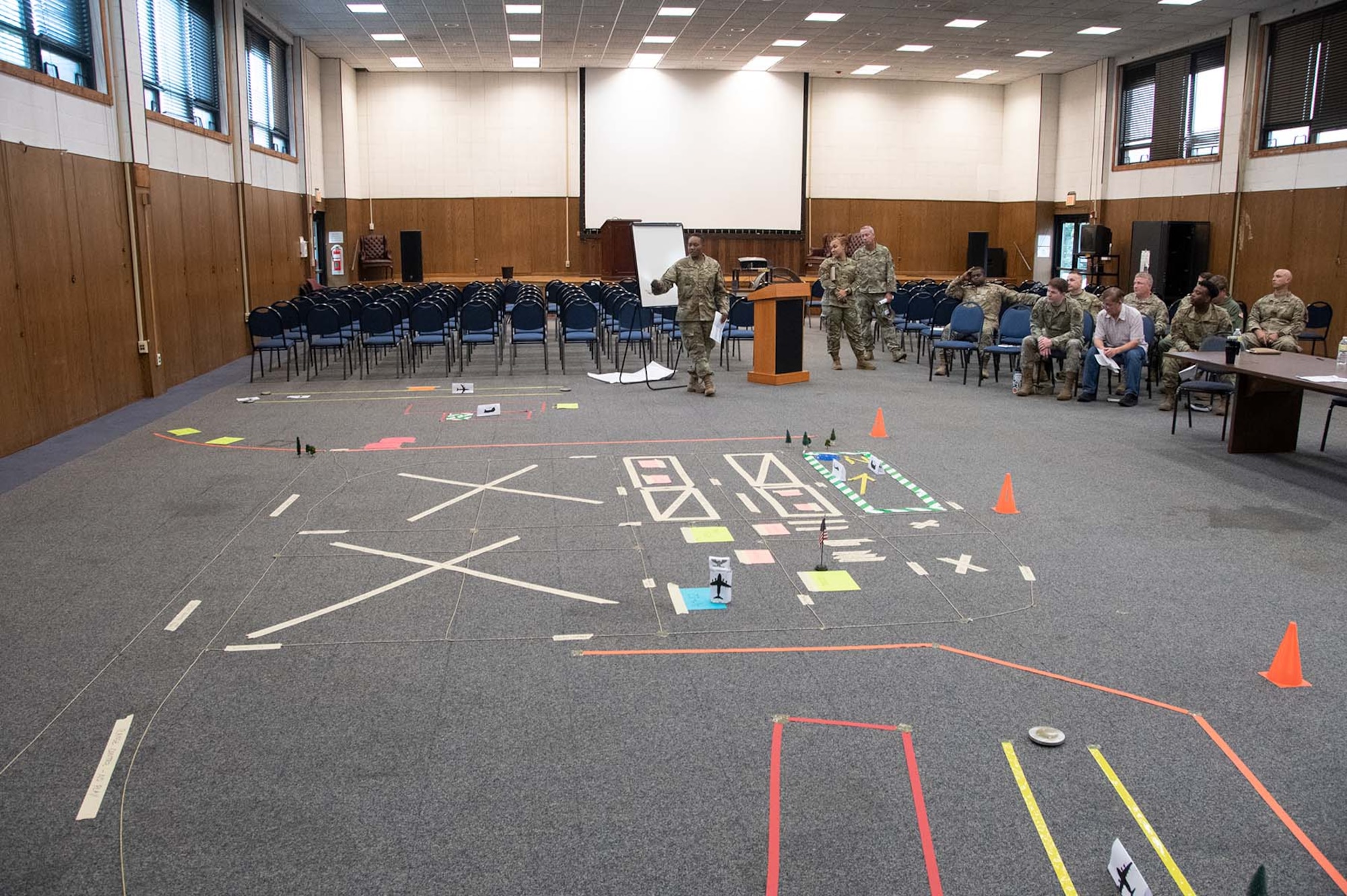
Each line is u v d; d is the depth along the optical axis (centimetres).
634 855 248
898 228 2195
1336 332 1387
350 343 1165
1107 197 1923
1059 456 687
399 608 409
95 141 885
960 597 423
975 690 337
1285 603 417
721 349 1203
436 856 248
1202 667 355
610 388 995
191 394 995
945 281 2120
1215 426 802
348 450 700
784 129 2088
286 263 1612
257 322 1063
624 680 345
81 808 269
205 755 296
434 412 854
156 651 368
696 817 264
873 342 1179
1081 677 347
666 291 970
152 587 434
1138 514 548
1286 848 252
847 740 304
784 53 1850
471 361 1221
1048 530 518
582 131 2036
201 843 254
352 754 296
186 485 607
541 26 1622
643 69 2027
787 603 415
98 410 870
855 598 421
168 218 1072
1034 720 316
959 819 264
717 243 2103
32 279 759
